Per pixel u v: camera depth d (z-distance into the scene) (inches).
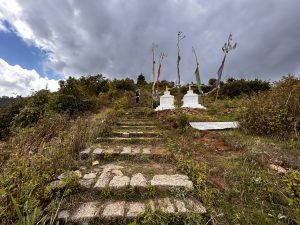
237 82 625.3
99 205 92.8
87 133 203.8
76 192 102.3
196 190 100.7
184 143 180.5
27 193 87.7
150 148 177.8
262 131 190.9
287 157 129.5
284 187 97.3
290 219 78.2
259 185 100.9
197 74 417.7
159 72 551.8
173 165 140.9
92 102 503.8
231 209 87.1
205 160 138.9
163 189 103.5
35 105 406.9
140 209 88.7
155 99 516.1
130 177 117.9
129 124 293.0
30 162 113.0
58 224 79.8
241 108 251.1
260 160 127.7
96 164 144.6
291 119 177.2
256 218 80.4
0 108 453.7
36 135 209.3
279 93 223.3
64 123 254.2
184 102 401.1
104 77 887.1
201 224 79.9
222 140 183.0
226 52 381.7
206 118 277.9
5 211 80.4
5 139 377.1
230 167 122.0
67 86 483.2
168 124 275.1
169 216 82.4
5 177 94.5
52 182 107.3
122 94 822.5
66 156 142.1
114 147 181.3
